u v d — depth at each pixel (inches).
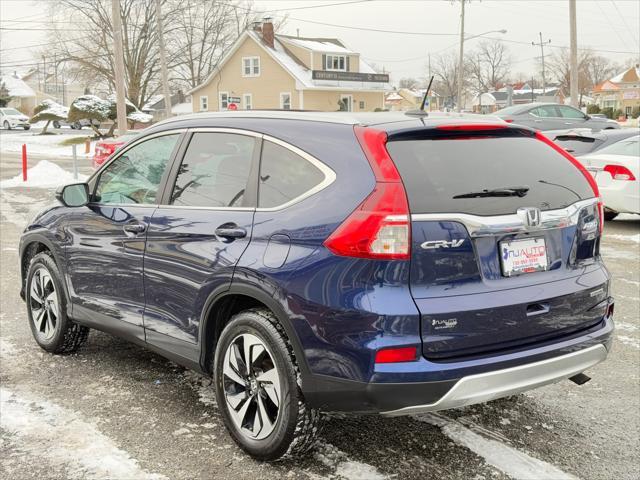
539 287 129.0
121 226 168.4
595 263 145.2
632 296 268.5
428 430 152.0
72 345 198.2
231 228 139.6
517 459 139.3
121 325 171.2
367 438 147.8
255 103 2271.2
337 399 122.0
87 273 180.5
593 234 143.6
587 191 145.0
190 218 149.7
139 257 161.6
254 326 132.7
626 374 188.2
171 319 154.8
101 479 130.2
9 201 589.3
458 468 135.4
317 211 125.5
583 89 5034.5
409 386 116.0
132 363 193.6
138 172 171.8
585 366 135.8
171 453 140.4
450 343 118.8
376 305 116.1
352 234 118.6
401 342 115.6
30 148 1585.9
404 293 117.3
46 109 2087.8
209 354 149.3
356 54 2354.8
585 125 765.9
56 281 192.4
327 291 120.1
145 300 162.1
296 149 135.3
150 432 150.0
